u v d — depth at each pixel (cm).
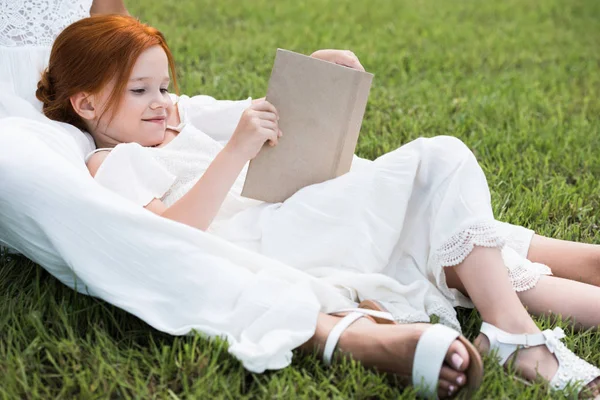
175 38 548
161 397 180
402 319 206
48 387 181
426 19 686
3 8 251
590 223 291
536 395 185
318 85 216
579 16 728
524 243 242
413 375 181
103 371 186
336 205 215
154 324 196
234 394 181
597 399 185
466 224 205
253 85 441
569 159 355
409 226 221
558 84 502
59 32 260
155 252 198
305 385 183
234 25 614
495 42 609
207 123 268
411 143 221
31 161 204
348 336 191
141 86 234
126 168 221
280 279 199
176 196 235
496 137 376
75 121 243
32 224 207
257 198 226
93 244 201
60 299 217
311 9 694
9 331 197
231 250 202
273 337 188
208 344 193
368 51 555
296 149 221
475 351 177
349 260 215
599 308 216
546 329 210
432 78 498
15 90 252
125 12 291
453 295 218
